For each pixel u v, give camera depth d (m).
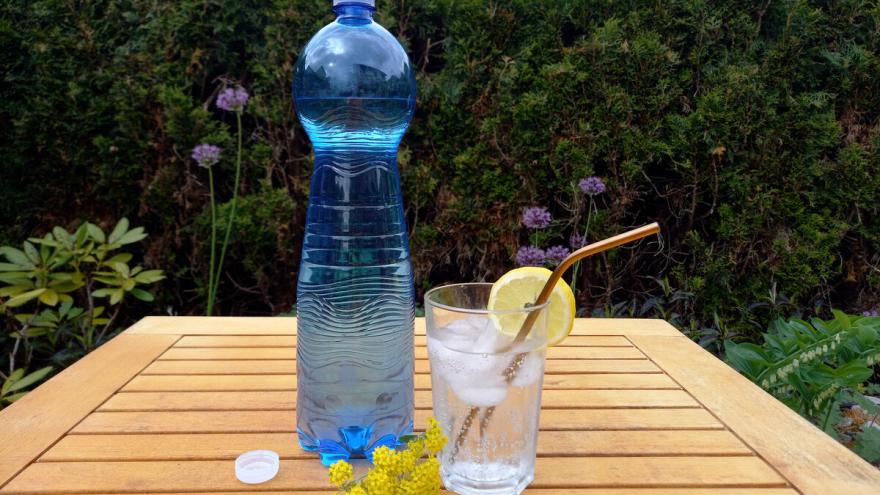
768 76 2.52
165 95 2.45
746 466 0.81
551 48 2.52
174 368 1.15
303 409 0.82
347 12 0.85
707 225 2.70
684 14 2.53
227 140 2.58
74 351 2.24
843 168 2.57
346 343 0.80
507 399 0.72
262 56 2.53
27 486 0.74
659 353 1.25
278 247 2.62
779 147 2.56
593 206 2.66
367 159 0.80
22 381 1.87
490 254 2.68
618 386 1.08
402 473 0.66
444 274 2.77
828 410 1.82
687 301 2.57
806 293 2.74
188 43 2.50
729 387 1.07
